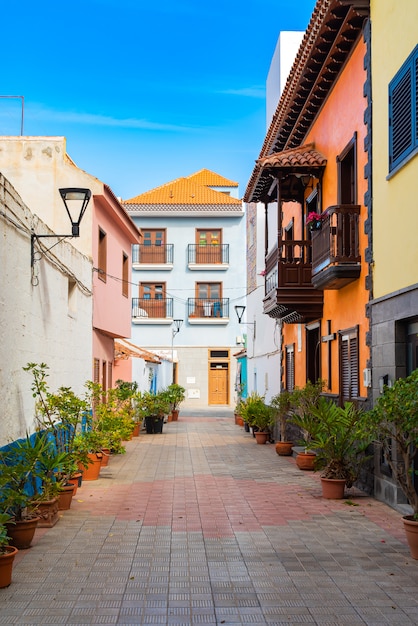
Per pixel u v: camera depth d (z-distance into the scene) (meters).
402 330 10.02
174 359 41.41
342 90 13.30
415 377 7.22
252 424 20.38
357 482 11.94
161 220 41.88
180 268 41.72
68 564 7.17
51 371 11.27
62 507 9.95
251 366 30.30
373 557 7.44
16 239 8.87
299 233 18.05
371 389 11.18
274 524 9.06
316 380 15.67
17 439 8.91
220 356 41.78
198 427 26.48
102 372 18.30
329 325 14.59
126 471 14.11
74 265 13.50
